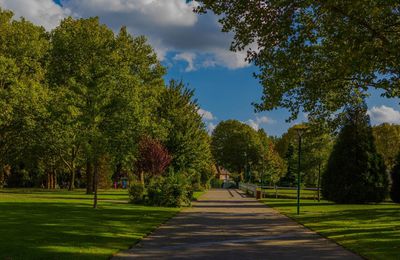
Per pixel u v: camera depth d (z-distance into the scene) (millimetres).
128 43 51219
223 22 18203
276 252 12102
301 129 25938
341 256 11578
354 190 33812
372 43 15109
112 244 12820
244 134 108812
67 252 11164
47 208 24922
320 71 20500
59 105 32500
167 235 15375
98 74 27109
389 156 72688
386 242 13953
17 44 46875
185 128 46656
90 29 48562
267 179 78375
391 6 14297
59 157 60000
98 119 26250
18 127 48094
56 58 49312
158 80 52156
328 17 16766
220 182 99250
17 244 12102
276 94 21078
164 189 30297
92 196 41156
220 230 17078
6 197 35125
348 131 34688
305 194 51094
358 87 21469
